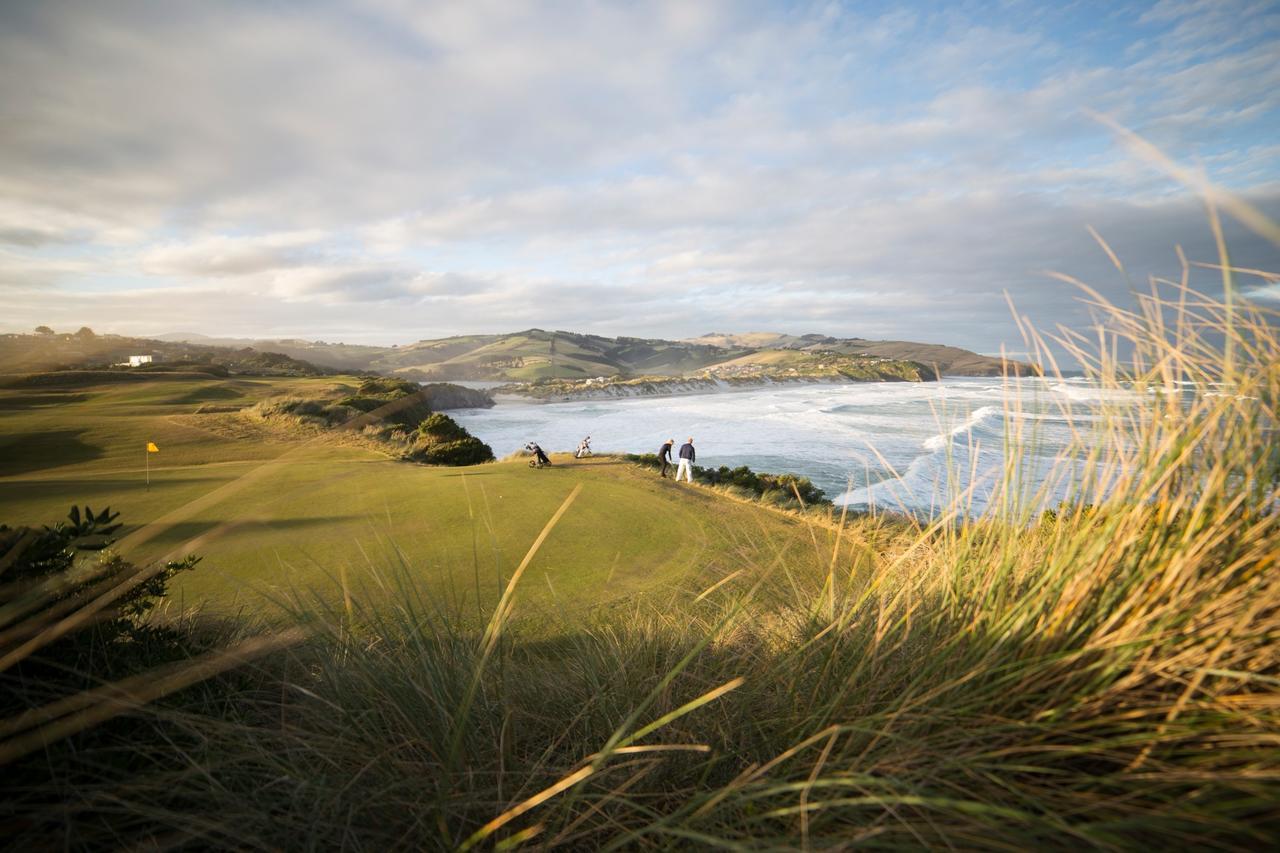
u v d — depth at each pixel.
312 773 1.50
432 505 11.51
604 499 12.95
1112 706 1.18
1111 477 1.44
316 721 1.72
